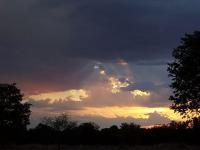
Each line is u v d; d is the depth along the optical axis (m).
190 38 49.38
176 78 50.06
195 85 49.28
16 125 117.38
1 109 116.25
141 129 134.50
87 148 105.94
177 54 50.19
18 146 111.62
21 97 119.69
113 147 107.88
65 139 124.62
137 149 93.62
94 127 142.75
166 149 82.31
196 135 79.81
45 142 126.75
